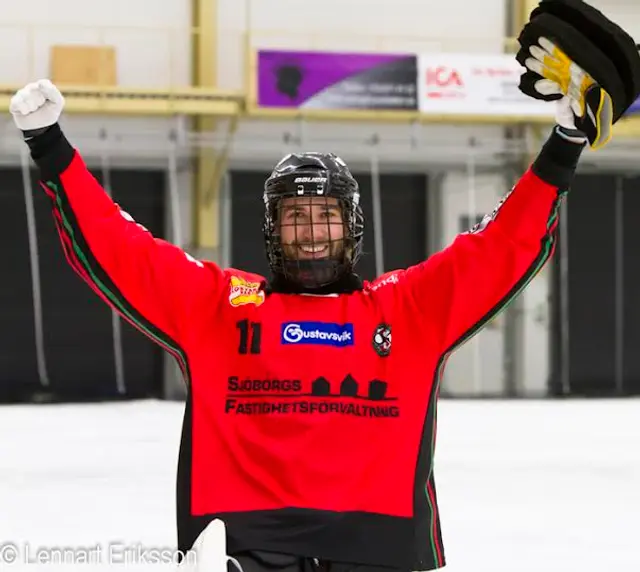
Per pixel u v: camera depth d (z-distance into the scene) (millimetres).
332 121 31984
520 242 4703
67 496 12797
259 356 4676
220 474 4605
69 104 28797
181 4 31234
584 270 34188
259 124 31531
